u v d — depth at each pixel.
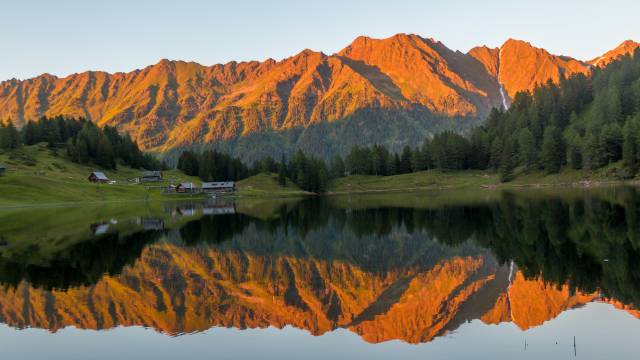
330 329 32.78
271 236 79.38
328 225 92.81
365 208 129.88
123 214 127.00
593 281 39.81
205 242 73.44
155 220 109.38
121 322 34.53
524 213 89.62
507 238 64.56
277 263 56.28
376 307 37.88
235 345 29.78
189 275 49.91
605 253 49.47
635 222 67.06
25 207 146.88
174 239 76.62
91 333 32.28
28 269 52.66
